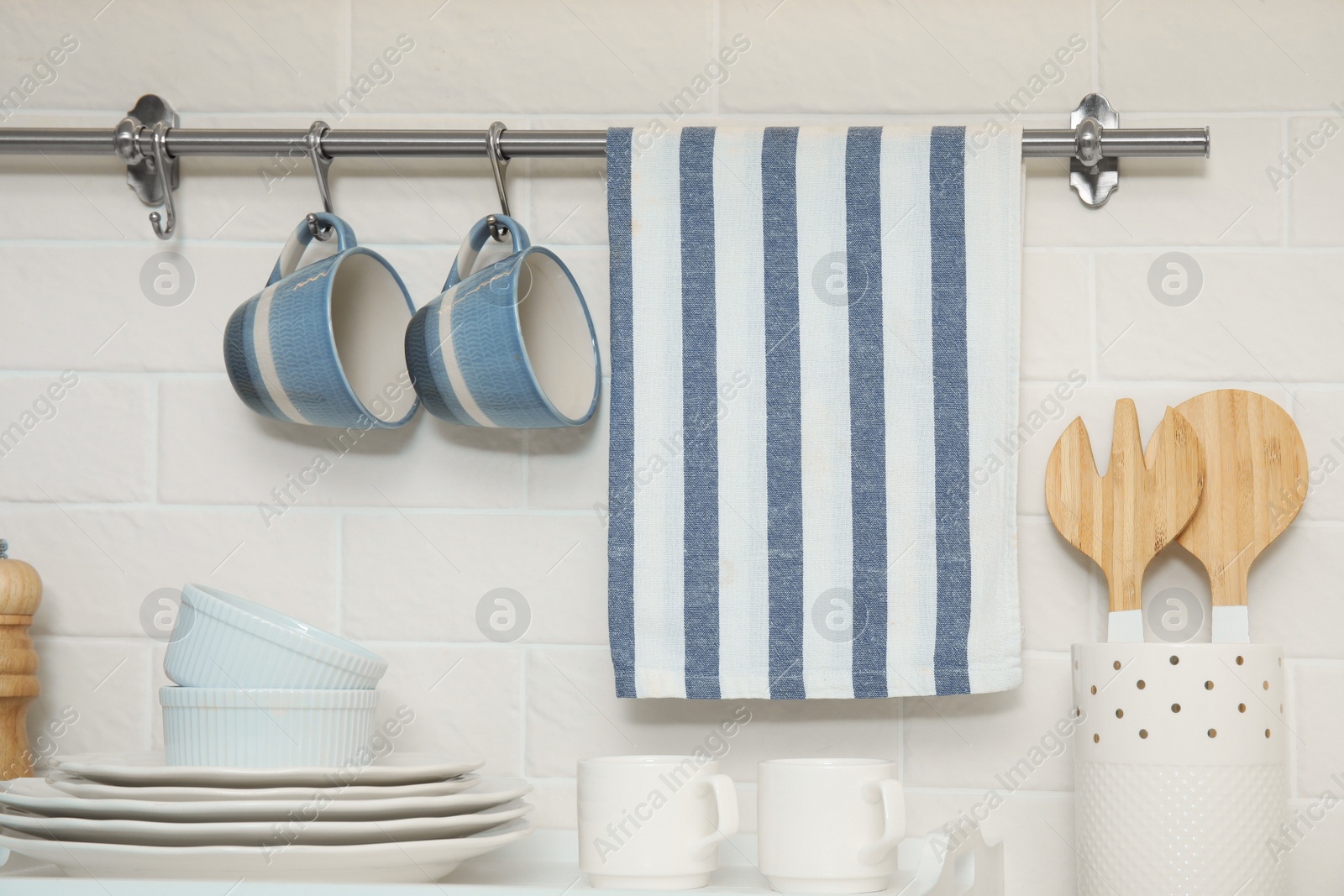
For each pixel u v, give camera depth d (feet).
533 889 2.18
